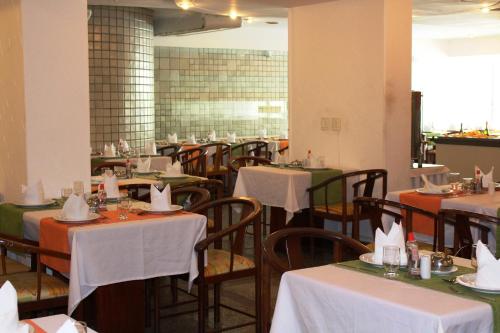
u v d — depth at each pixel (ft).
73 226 11.07
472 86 42.50
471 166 23.97
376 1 19.53
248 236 21.67
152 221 11.50
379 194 19.70
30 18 13.61
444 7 24.07
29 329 5.91
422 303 7.04
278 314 8.29
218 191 17.46
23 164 13.89
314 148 21.72
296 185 18.38
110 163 21.17
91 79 27.94
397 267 8.13
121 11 28.35
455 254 11.35
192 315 13.84
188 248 11.85
